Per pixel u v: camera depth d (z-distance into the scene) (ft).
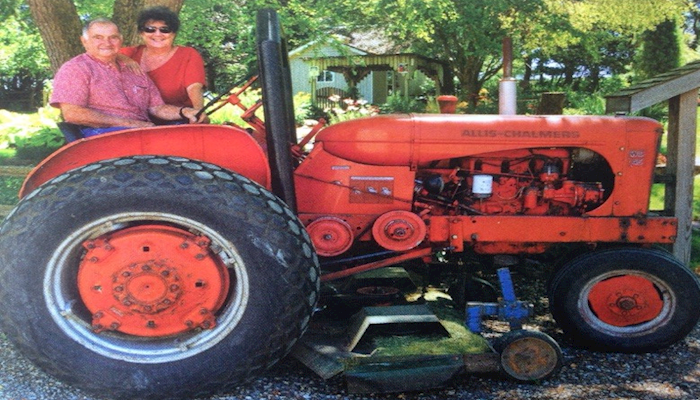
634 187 11.75
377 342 10.32
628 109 14.64
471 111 52.08
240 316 9.50
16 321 9.30
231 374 9.54
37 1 20.43
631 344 11.37
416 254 11.56
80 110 10.57
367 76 83.30
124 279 9.55
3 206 16.63
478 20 48.24
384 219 11.45
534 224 11.59
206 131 10.33
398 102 61.31
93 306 9.61
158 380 9.43
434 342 10.32
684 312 11.27
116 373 9.40
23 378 10.09
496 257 12.32
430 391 9.95
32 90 79.87
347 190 11.64
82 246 9.55
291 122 12.97
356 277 12.93
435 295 13.01
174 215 9.32
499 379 10.39
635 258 11.28
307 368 10.72
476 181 11.85
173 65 11.87
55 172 10.21
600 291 11.48
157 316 9.65
